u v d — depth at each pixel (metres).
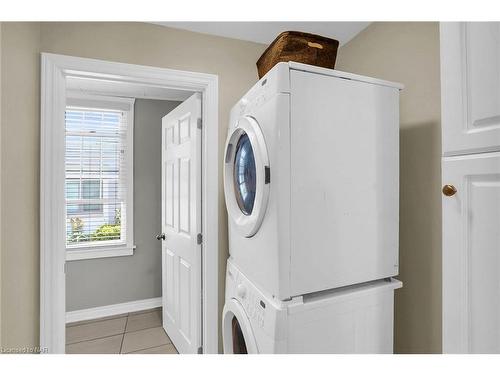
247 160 1.23
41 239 1.36
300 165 0.98
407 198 1.38
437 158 1.23
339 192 1.05
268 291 1.02
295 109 0.97
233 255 1.42
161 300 2.86
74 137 2.61
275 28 1.63
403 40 1.39
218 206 1.73
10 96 1.12
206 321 1.71
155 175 2.86
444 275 0.82
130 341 2.22
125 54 1.52
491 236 0.71
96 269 2.63
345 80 1.06
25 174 1.25
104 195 2.72
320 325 1.01
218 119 1.72
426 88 1.27
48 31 1.39
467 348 0.76
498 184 0.69
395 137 1.17
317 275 1.01
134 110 2.79
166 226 2.31
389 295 1.15
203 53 1.69
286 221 0.95
